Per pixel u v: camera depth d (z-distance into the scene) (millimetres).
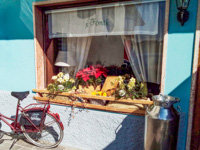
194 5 2156
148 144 2100
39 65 3227
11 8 3186
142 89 2596
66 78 2945
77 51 3189
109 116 2701
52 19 3139
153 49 2605
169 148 2031
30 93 3312
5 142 3178
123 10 2658
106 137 2770
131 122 2584
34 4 2984
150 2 2482
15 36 3252
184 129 2369
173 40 2305
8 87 3498
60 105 3033
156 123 1981
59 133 3096
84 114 2865
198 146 2311
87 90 2984
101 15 2793
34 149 2977
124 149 2684
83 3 2844
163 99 2025
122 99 2580
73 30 3012
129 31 2670
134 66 2787
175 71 2344
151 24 2531
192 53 2244
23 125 2898
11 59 3367
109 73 3023
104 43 3029
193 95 2262
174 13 2260
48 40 3248
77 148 2977
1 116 3096
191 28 2209
